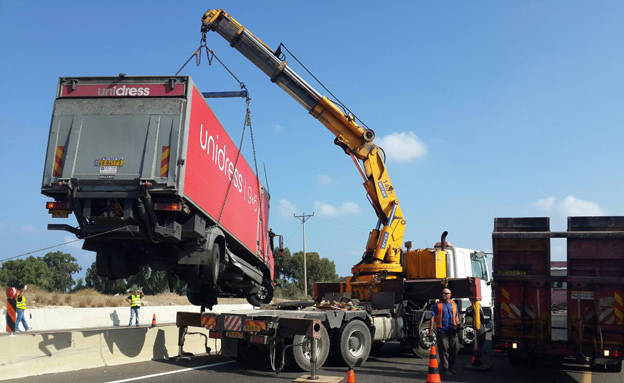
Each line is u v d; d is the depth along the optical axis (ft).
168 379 30.73
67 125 31.24
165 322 100.07
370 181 53.01
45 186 30.45
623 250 31.17
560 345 32.30
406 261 51.24
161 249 37.19
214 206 37.01
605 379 34.24
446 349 34.27
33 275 220.84
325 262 256.73
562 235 32.60
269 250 63.82
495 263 34.35
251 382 30.19
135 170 30.37
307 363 34.24
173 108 31.07
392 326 42.39
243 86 45.78
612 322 30.91
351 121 53.26
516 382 32.30
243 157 45.85
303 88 53.16
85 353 34.27
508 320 33.88
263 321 33.06
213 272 37.50
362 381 31.30
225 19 52.47
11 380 29.30
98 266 35.81
